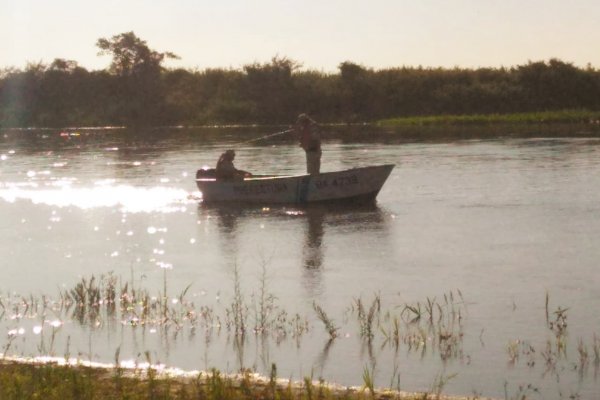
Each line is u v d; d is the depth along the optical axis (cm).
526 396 1395
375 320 1842
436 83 11256
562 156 5434
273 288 2145
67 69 12231
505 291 2078
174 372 1462
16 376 1334
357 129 9231
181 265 2444
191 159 5859
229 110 11150
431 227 2984
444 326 1791
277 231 2977
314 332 1761
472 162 5188
